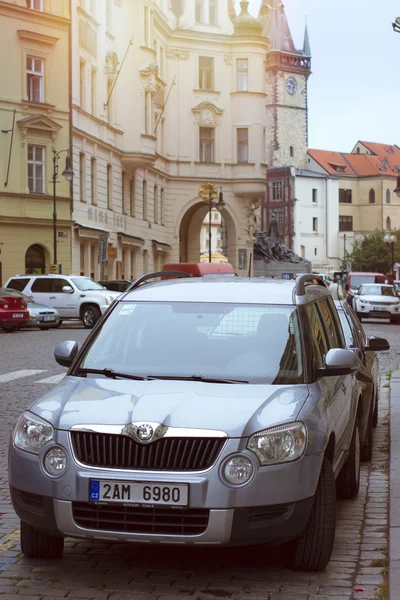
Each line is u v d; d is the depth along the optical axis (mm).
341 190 157375
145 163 57344
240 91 68500
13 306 33406
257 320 6934
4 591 5676
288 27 153250
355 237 153875
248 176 68562
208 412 5734
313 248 150375
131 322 7102
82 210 48562
